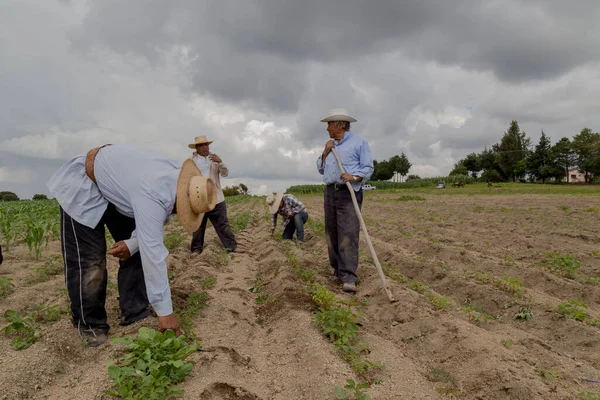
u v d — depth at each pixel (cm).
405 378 340
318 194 5119
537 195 3338
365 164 574
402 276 628
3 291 495
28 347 355
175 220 1354
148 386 277
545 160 8500
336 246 625
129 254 376
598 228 1156
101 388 299
